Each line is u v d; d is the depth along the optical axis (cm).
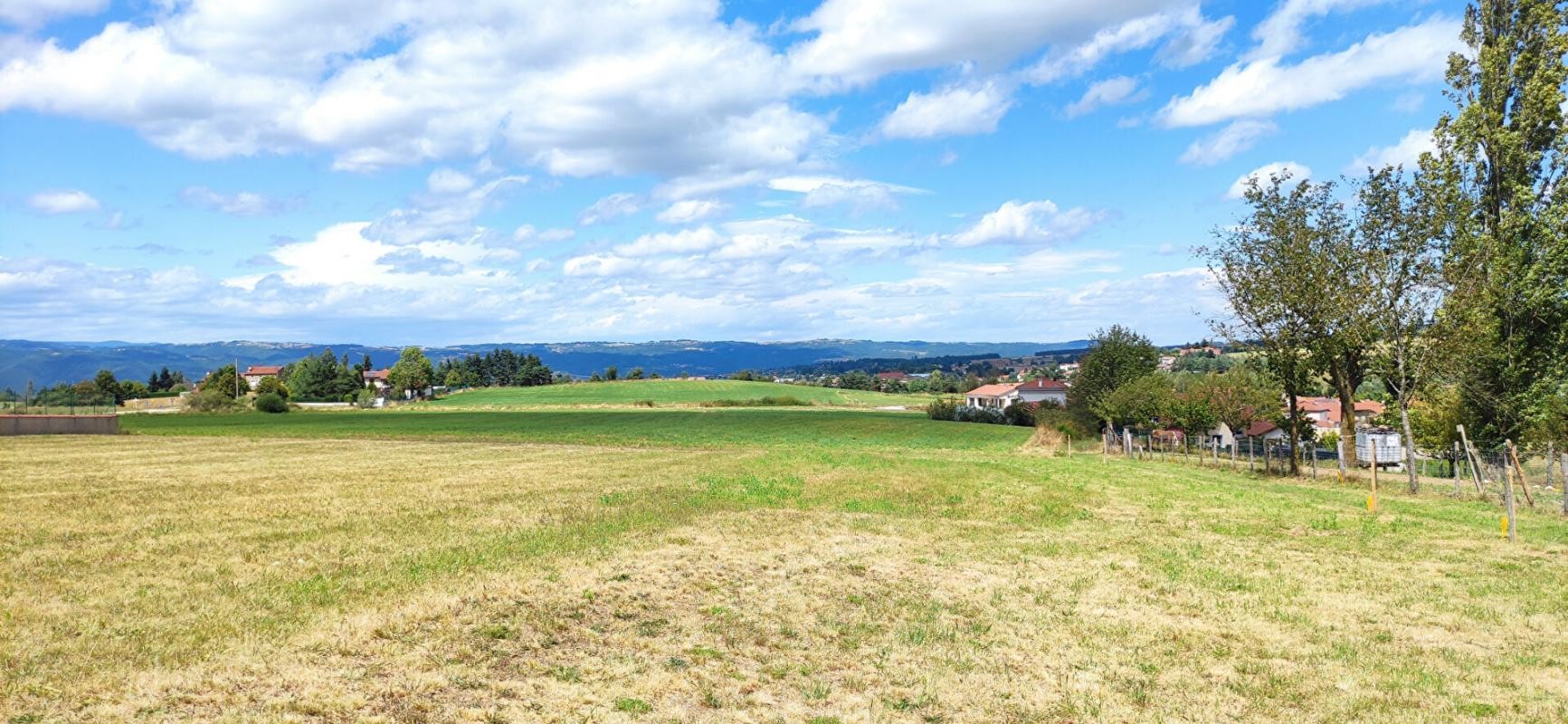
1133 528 2073
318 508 2258
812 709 863
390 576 1366
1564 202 3394
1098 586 1412
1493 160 3562
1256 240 3628
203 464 3831
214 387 15338
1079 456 5484
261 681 879
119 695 830
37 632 1031
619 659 994
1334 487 3359
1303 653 1065
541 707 841
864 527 2020
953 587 1395
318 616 1116
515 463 3966
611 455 4625
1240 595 1359
